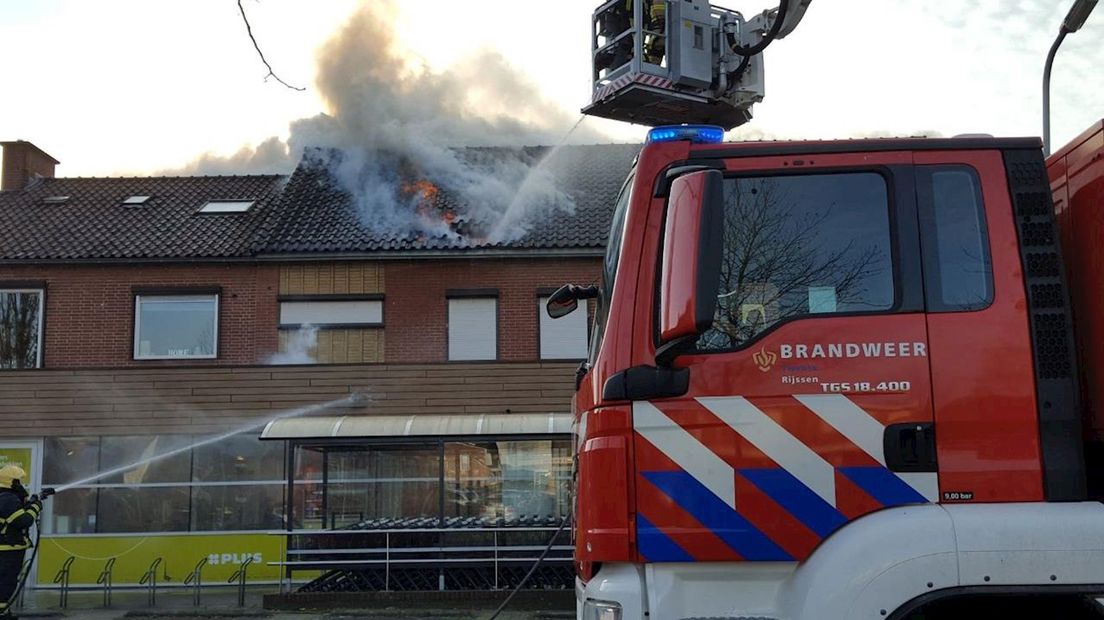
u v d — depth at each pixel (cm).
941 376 345
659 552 341
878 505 339
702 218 324
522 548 1507
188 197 2258
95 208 2194
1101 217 351
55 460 1844
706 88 498
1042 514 332
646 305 359
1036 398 342
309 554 1508
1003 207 359
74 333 1939
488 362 1884
